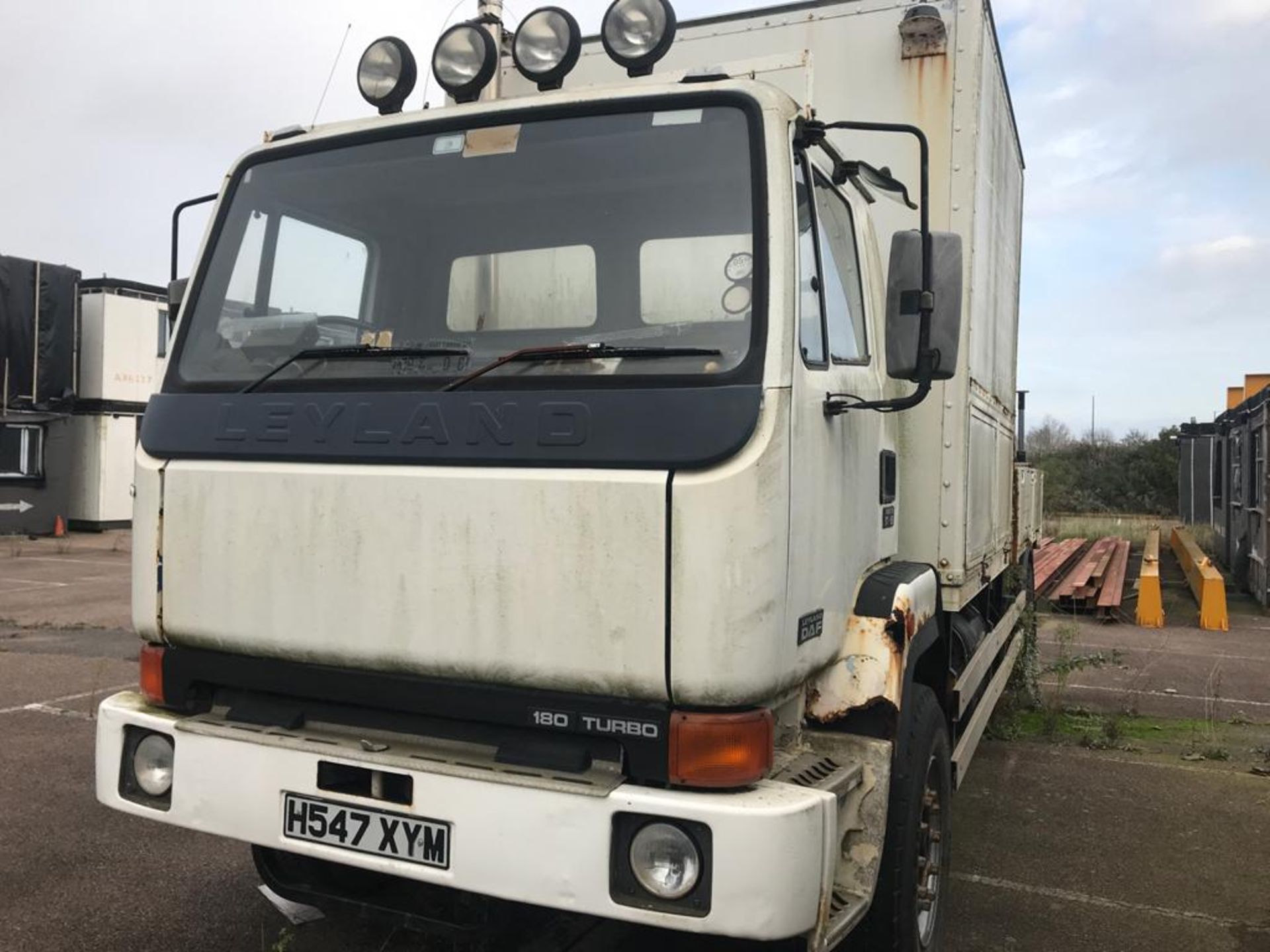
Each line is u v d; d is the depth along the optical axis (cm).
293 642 290
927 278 279
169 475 310
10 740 645
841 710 304
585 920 371
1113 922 424
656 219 286
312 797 278
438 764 263
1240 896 453
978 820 550
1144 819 554
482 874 255
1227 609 1534
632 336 280
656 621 247
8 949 376
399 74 342
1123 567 1795
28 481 2216
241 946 381
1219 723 801
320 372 300
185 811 297
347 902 327
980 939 406
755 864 235
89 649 974
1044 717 794
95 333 2333
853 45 428
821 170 317
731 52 446
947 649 412
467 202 315
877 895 313
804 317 286
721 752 246
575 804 247
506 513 262
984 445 477
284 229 338
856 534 320
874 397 344
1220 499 2269
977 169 416
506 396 267
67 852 467
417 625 273
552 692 262
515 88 447
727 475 244
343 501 282
